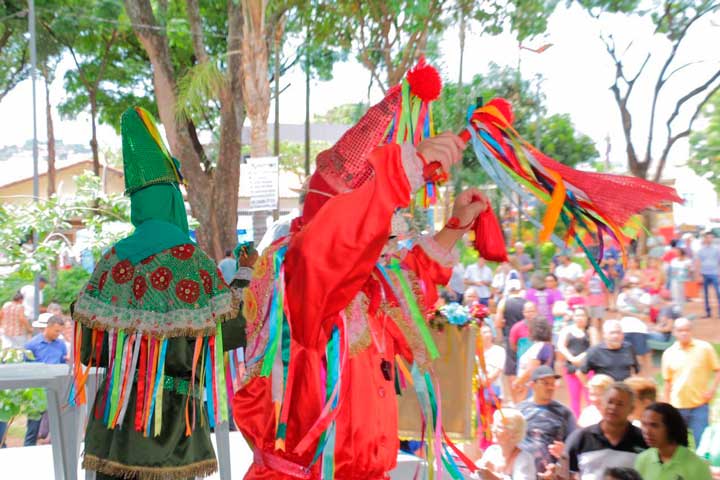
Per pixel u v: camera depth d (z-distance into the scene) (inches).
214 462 102.2
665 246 387.9
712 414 221.1
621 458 172.4
